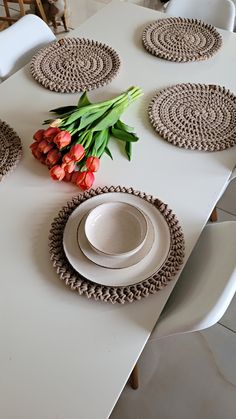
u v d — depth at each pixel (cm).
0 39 145
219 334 148
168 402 134
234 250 92
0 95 126
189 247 92
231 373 140
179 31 149
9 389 72
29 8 291
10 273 87
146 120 119
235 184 193
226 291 82
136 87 123
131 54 142
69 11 287
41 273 87
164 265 87
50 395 72
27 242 92
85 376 74
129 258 87
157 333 82
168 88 127
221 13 170
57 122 101
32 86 129
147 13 161
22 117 119
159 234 92
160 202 96
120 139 113
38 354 76
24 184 103
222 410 132
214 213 175
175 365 141
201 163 109
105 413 70
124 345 77
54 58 136
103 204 93
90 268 86
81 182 98
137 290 83
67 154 97
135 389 136
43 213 97
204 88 126
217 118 118
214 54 141
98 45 141
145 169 107
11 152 107
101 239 90
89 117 107
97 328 79
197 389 136
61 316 81
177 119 117
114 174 106
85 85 127
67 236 91
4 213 97
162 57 139
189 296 94
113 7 165
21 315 81
